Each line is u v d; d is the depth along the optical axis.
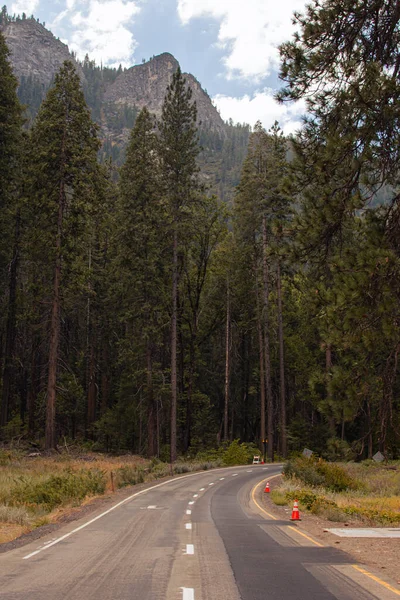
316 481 27.42
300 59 12.99
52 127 38.03
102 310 55.88
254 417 75.19
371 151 11.51
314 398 61.53
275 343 62.59
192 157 47.97
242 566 9.24
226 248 60.19
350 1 12.16
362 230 12.04
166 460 49.69
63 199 38.41
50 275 41.06
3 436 44.66
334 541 12.22
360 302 10.74
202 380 70.88
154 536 12.73
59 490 20.95
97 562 9.64
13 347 49.25
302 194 13.06
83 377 57.91
